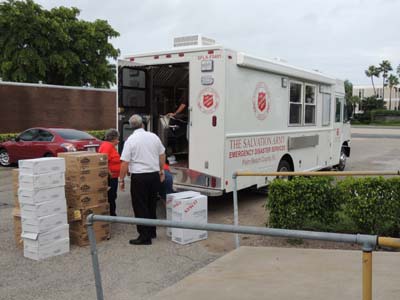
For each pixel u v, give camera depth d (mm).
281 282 4324
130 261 5293
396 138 30781
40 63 25406
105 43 28375
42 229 5328
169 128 8422
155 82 8625
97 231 5996
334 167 12766
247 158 7711
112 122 23016
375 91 87812
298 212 5980
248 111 7660
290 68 8852
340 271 4578
